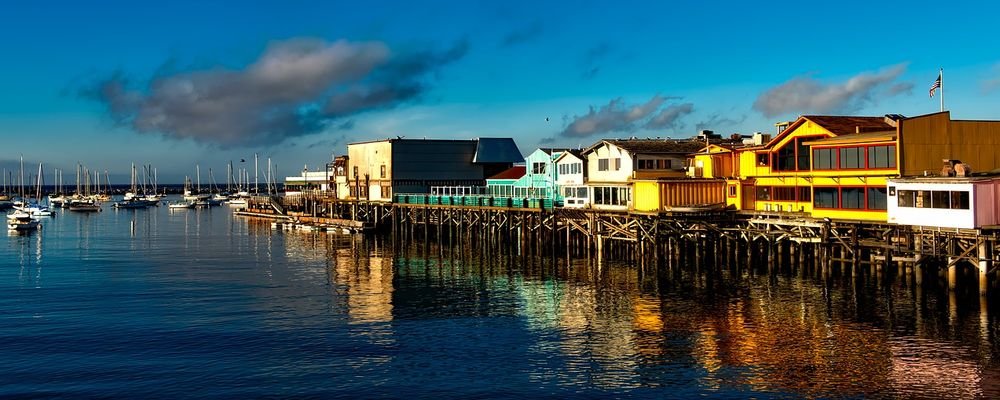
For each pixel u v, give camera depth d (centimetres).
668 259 6141
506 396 3052
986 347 3512
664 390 3084
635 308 4547
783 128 6378
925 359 3375
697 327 4047
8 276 6322
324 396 3084
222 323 4344
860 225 5041
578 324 4194
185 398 3081
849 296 4606
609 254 6938
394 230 9975
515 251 7762
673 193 6369
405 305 4831
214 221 14438
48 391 3175
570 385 3169
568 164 7938
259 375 3356
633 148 7044
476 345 3800
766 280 5266
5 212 18612
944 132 5206
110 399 3081
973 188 4284
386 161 10775
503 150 11119
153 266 7012
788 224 5338
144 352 3734
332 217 12100
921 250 4503
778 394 3008
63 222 14250
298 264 7094
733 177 6462
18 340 3972
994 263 4200
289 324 4306
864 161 5300
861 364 3338
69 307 4853
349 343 3875
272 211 15238
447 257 7425
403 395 3083
